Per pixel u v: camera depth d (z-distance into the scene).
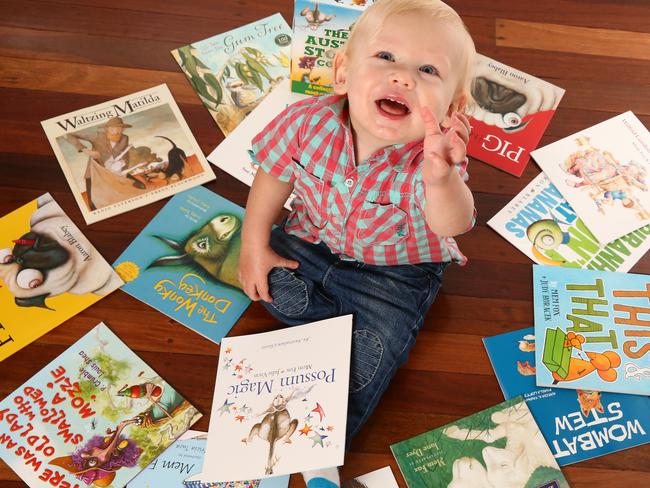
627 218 1.37
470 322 1.26
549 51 1.60
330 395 1.10
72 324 1.21
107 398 1.15
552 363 1.21
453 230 0.99
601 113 1.51
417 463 1.11
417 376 1.20
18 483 1.07
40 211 1.32
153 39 1.54
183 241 1.31
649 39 1.64
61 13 1.55
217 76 1.50
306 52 1.44
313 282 1.19
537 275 1.30
